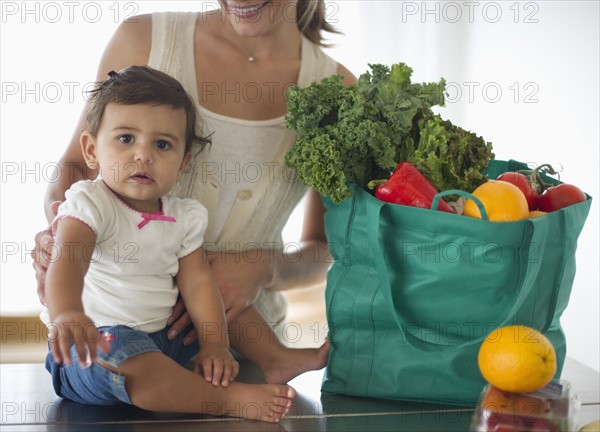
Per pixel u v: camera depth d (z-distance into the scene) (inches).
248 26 54.5
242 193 58.9
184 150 53.3
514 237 45.0
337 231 51.1
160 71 54.6
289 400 47.5
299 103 51.3
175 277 53.7
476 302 46.8
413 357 49.2
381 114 52.2
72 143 58.4
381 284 46.8
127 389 46.2
